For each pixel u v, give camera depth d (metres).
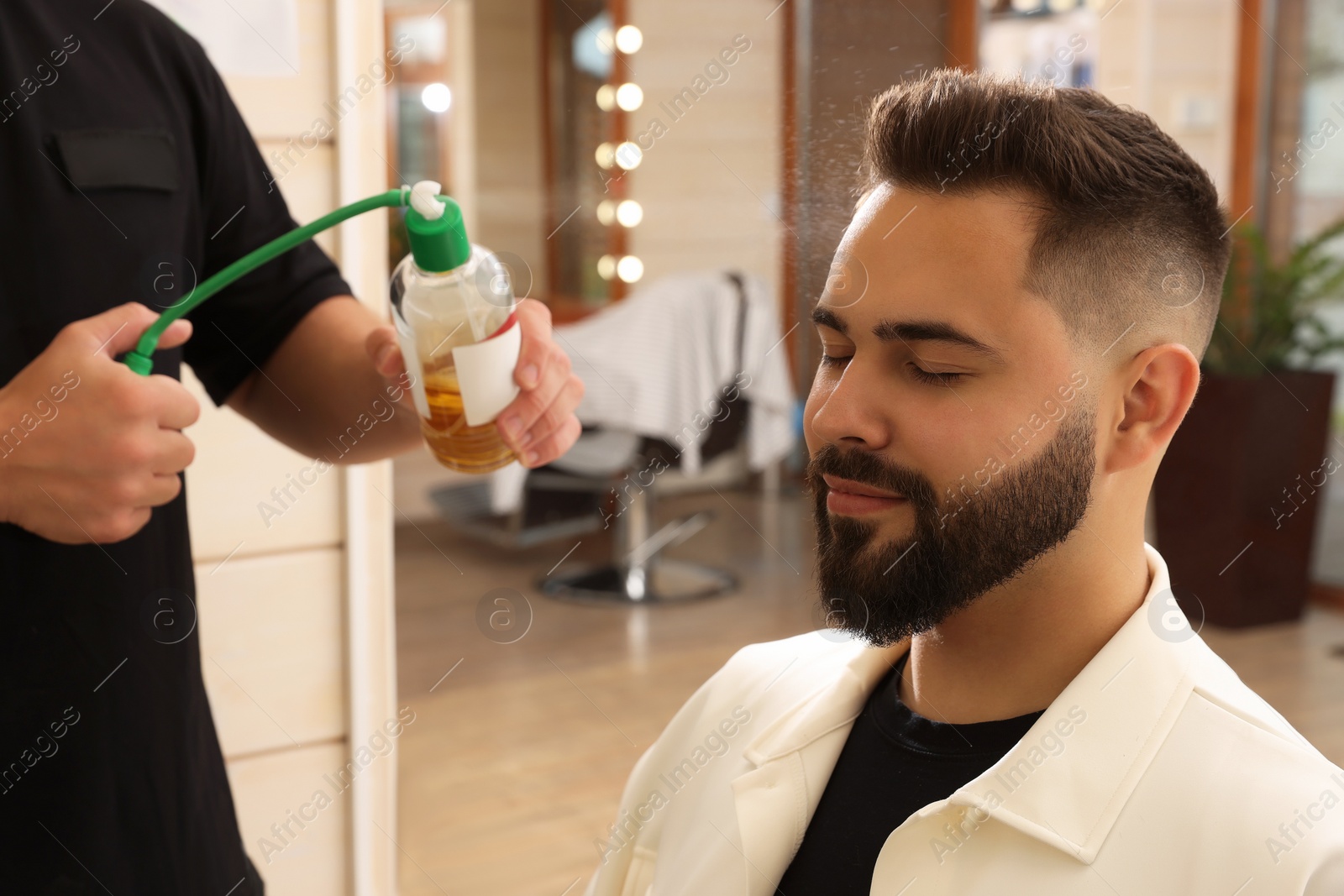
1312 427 3.12
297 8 1.30
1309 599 3.42
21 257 0.79
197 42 0.92
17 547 0.78
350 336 0.95
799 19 4.02
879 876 0.62
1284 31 3.48
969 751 0.63
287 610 1.40
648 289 3.40
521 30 4.82
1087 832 0.56
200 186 0.92
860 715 0.71
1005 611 0.62
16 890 0.82
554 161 4.89
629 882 0.83
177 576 0.87
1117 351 0.58
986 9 4.28
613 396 3.32
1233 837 0.53
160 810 0.85
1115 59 3.73
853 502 0.61
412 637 3.05
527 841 1.90
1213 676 0.60
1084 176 0.56
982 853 0.59
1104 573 0.60
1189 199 0.58
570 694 2.63
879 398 0.59
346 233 1.36
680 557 3.86
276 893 1.43
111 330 0.65
